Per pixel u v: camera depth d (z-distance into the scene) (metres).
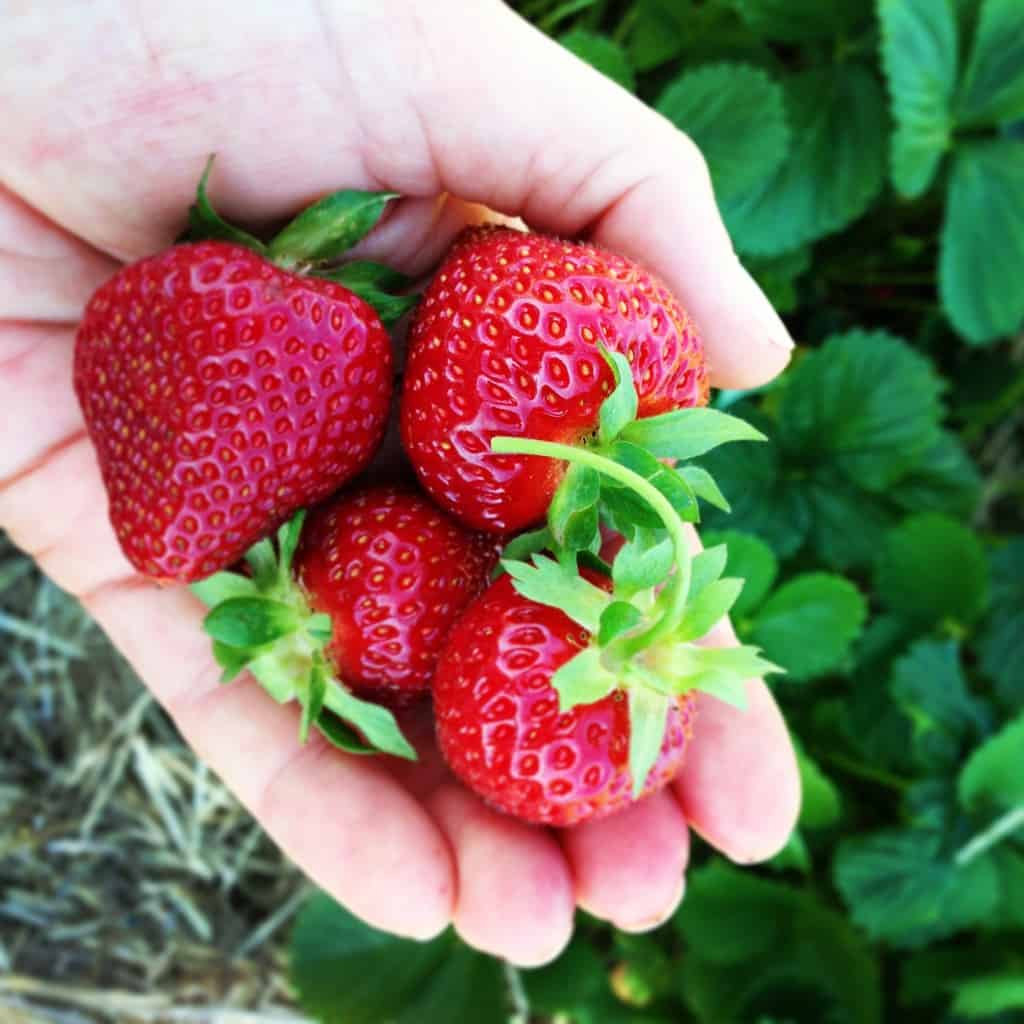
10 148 0.14
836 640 0.19
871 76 0.21
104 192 0.14
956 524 0.22
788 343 0.14
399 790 0.14
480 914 0.13
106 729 0.23
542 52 0.13
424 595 0.12
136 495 0.12
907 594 0.22
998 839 0.22
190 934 0.24
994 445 0.28
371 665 0.12
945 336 0.25
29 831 0.23
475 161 0.14
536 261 0.11
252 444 0.12
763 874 0.24
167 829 0.24
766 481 0.21
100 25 0.12
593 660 0.11
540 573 0.11
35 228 0.15
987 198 0.21
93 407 0.12
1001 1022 0.23
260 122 0.13
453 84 0.13
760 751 0.14
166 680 0.15
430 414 0.12
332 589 0.12
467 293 0.11
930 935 0.22
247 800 0.15
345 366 0.12
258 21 0.12
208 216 0.13
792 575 0.22
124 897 0.24
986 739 0.22
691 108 0.19
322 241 0.13
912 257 0.23
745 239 0.20
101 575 0.16
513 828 0.13
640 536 0.11
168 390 0.11
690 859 0.24
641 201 0.13
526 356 0.11
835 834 0.24
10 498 0.16
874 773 0.23
